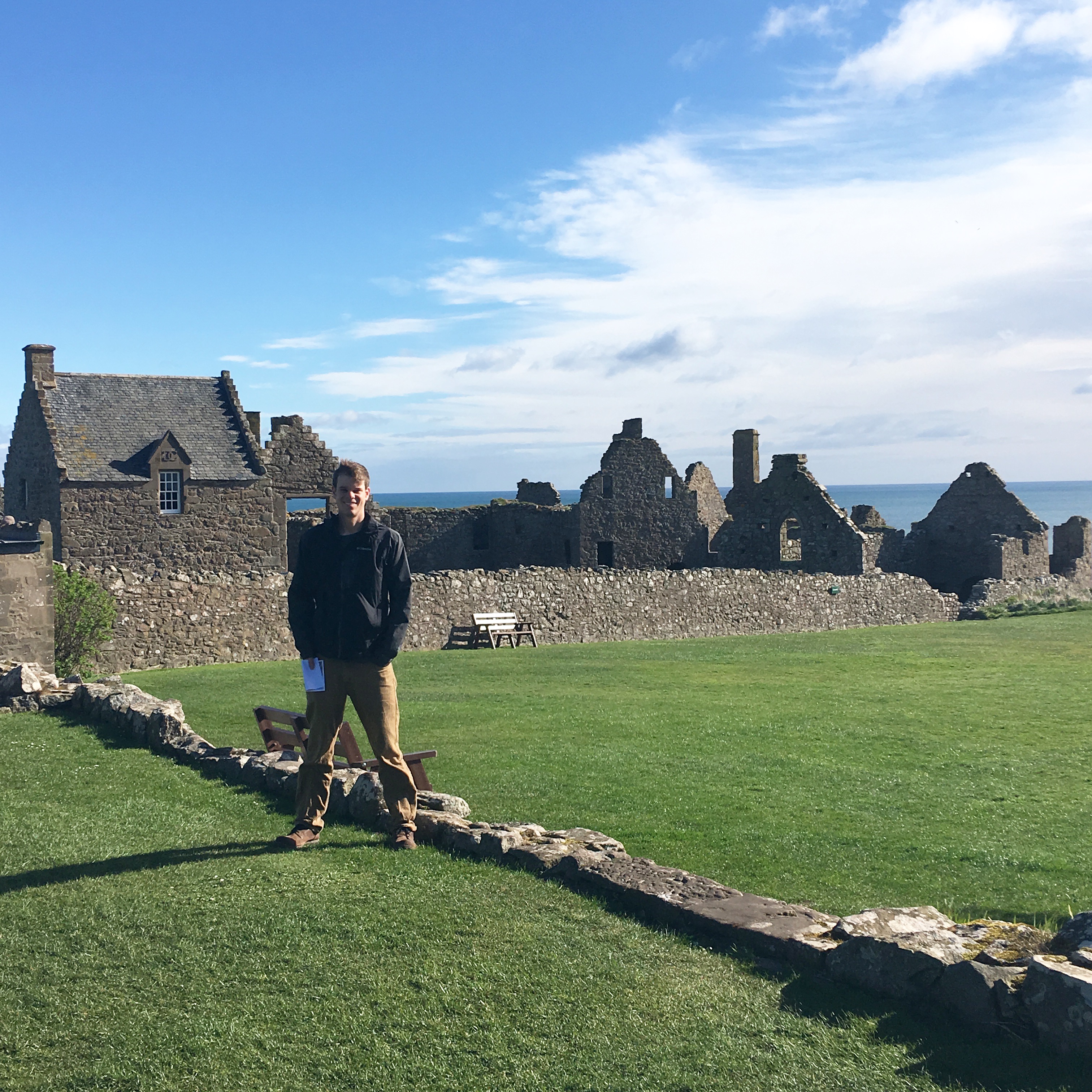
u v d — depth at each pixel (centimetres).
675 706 1867
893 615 4234
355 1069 461
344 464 755
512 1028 496
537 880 705
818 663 2644
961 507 5275
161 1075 454
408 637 2923
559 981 544
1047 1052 456
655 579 3491
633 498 5144
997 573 4938
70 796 938
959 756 1423
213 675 2291
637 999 525
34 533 2109
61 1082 448
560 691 2064
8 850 759
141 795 945
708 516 5650
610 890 671
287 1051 475
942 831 1004
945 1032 485
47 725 1273
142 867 721
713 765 1305
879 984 522
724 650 2956
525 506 5091
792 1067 459
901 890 805
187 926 610
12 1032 487
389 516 4853
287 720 997
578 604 3300
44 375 3797
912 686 2197
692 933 612
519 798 1080
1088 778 1281
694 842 924
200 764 1065
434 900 662
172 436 3791
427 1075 456
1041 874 862
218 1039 484
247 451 4038
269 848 775
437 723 1627
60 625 2275
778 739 1529
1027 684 2223
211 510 3894
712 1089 442
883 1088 440
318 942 591
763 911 616
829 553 4712
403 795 788
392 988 536
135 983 538
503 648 2994
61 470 3578
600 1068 460
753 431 5322
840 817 1053
